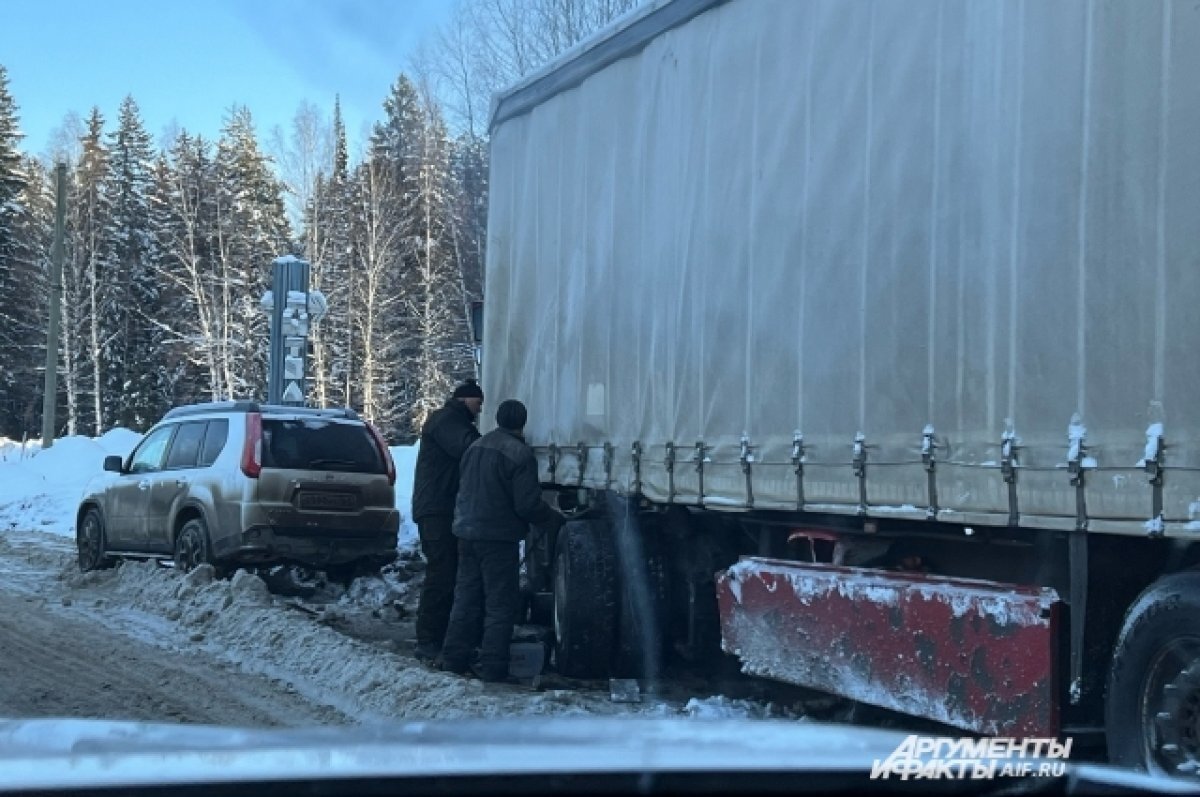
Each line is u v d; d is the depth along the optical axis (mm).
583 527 8641
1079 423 4527
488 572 8352
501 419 8500
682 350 7430
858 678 5840
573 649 8445
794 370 6312
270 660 8711
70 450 25375
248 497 10922
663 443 7633
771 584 6652
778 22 6559
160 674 8195
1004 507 4875
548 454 9312
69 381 52969
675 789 2898
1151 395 4230
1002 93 4977
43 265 55719
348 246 49625
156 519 12023
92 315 52719
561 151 9266
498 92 10594
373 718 7117
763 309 6598
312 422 11500
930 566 5887
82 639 9367
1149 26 4309
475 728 3596
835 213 6016
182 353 50875
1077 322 4547
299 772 2820
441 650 8961
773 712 7039
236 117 58406
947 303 5246
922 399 5383
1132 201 4340
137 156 61125
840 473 5910
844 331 5922
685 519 7973
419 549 13891
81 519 13492
